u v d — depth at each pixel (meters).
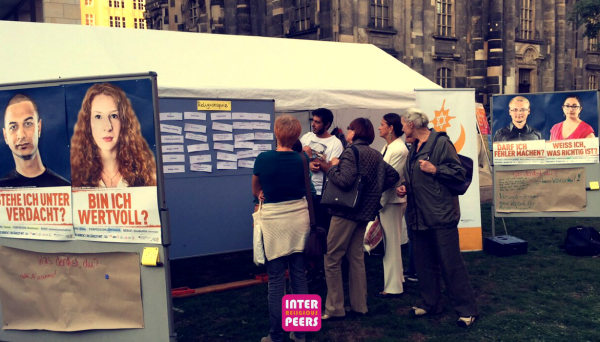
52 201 3.71
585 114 7.30
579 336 4.27
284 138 4.10
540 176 7.50
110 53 6.42
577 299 5.21
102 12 78.38
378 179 4.68
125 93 3.47
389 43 22.22
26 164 3.73
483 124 11.61
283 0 22.78
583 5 22.56
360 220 4.62
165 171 6.16
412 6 23.17
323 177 5.96
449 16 25.64
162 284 3.51
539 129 7.48
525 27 29.09
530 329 4.46
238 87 6.54
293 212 4.04
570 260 6.76
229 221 6.66
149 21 35.81
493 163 7.68
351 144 4.70
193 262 7.33
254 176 4.09
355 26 20.83
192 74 6.51
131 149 3.49
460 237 7.38
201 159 6.39
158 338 3.55
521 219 9.87
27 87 3.67
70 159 3.63
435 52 24.72
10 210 3.81
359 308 4.85
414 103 7.85
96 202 3.61
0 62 5.64
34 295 3.81
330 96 7.07
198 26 27.70
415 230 4.68
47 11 13.54
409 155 4.70
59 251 3.73
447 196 4.50
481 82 26.61
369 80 8.06
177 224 6.26
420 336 4.39
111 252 3.60
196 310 5.16
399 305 5.18
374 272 6.45
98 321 3.67
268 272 4.10
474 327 4.53
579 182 7.36
